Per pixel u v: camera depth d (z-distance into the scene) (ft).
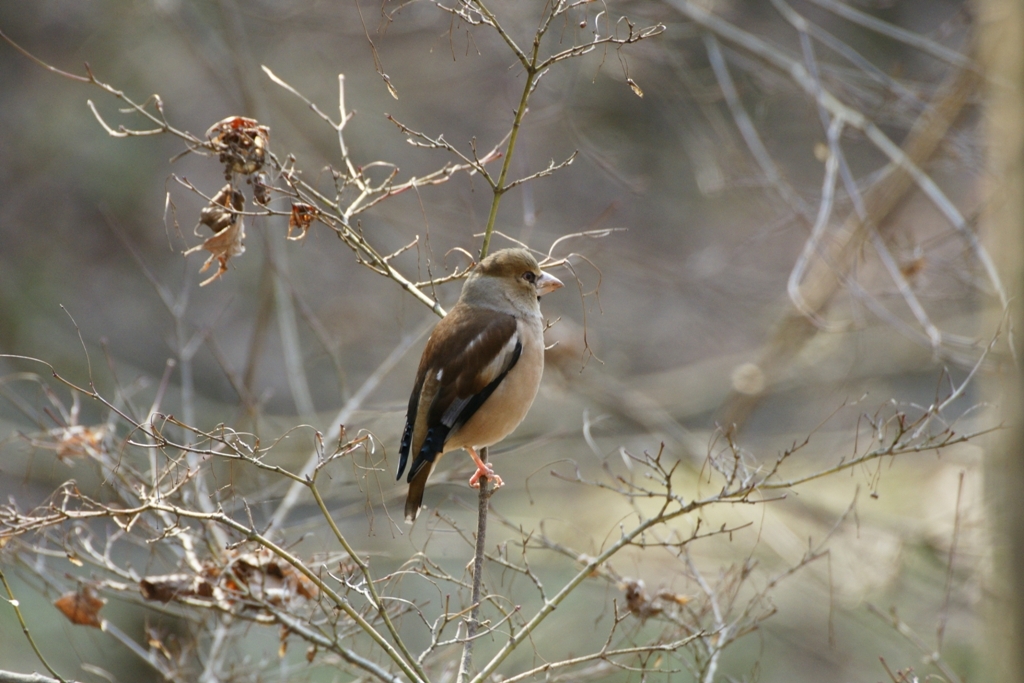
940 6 59.72
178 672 25.99
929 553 50.42
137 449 31.83
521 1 46.44
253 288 67.62
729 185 45.29
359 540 46.55
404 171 63.31
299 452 51.65
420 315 62.85
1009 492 27.30
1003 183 32.30
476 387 25.09
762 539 51.24
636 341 66.85
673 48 51.03
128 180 65.82
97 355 63.21
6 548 24.06
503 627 35.40
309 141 61.00
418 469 24.52
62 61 65.72
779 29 60.49
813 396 64.80
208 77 65.36
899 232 53.16
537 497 56.29
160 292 32.50
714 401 65.87
